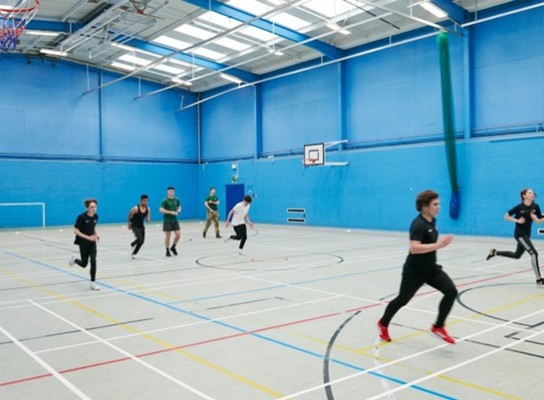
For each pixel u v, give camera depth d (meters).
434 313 6.10
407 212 18.41
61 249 14.24
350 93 20.64
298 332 5.37
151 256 12.12
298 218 22.70
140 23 18.02
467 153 16.69
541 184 14.93
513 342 4.92
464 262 10.55
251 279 8.74
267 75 24.52
